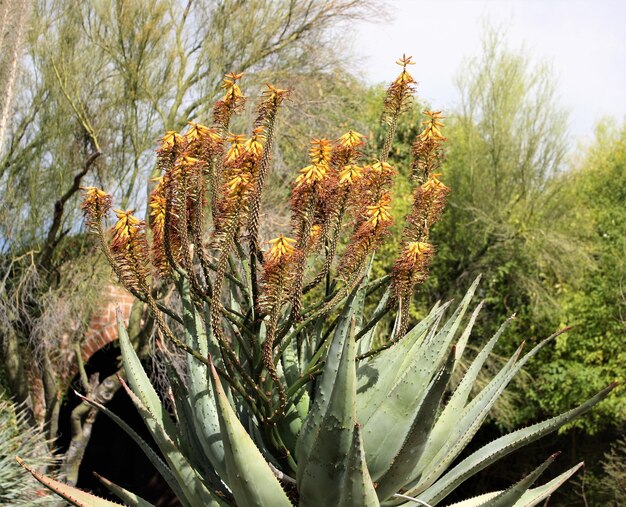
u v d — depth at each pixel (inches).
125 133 418.9
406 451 114.7
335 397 107.9
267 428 122.8
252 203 118.2
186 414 136.4
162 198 123.7
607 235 533.3
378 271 457.4
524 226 492.1
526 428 130.5
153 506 124.6
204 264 124.0
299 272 116.4
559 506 515.8
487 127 499.8
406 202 472.4
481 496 134.9
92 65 414.9
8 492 259.0
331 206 122.2
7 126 403.9
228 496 127.4
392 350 124.0
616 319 493.4
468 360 490.6
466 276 506.6
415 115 545.0
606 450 511.2
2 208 418.0
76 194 422.0
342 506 111.8
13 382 416.8
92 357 532.1
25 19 368.5
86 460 641.0
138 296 122.8
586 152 669.3
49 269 426.0
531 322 505.4
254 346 123.0
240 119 406.3
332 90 457.1
